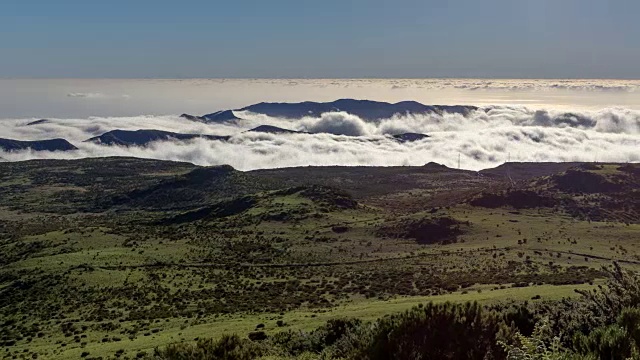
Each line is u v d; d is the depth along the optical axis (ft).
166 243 372.38
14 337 195.52
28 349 173.68
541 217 382.83
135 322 199.11
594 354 30.86
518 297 141.08
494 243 305.53
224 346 57.98
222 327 162.71
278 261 307.37
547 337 35.47
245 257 322.34
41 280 276.41
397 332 41.42
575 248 277.85
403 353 40.14
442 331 40.91
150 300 234.38
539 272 225.97
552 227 340.59
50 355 158.20
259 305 214.69
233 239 378.73
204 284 261.24
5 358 164.66
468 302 43.45
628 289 41.27
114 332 185.16
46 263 310.24
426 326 41.24
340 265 290.76
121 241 386.52
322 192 536.01
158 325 188.34
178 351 55.67
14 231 625.41
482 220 367.25
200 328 168.04
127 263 307.78
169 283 265.13
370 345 42.83
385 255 307.17
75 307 230.89
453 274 238.07
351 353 44.68
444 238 335.26
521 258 261.65
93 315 215.10
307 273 277.85
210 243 366.84
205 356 55.21
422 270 255.91
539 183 524.11
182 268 298.15
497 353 38.75
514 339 39.50
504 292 162.50
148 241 384.06
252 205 522.06
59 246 376.68
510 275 222.48
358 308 165.78
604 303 41.83
